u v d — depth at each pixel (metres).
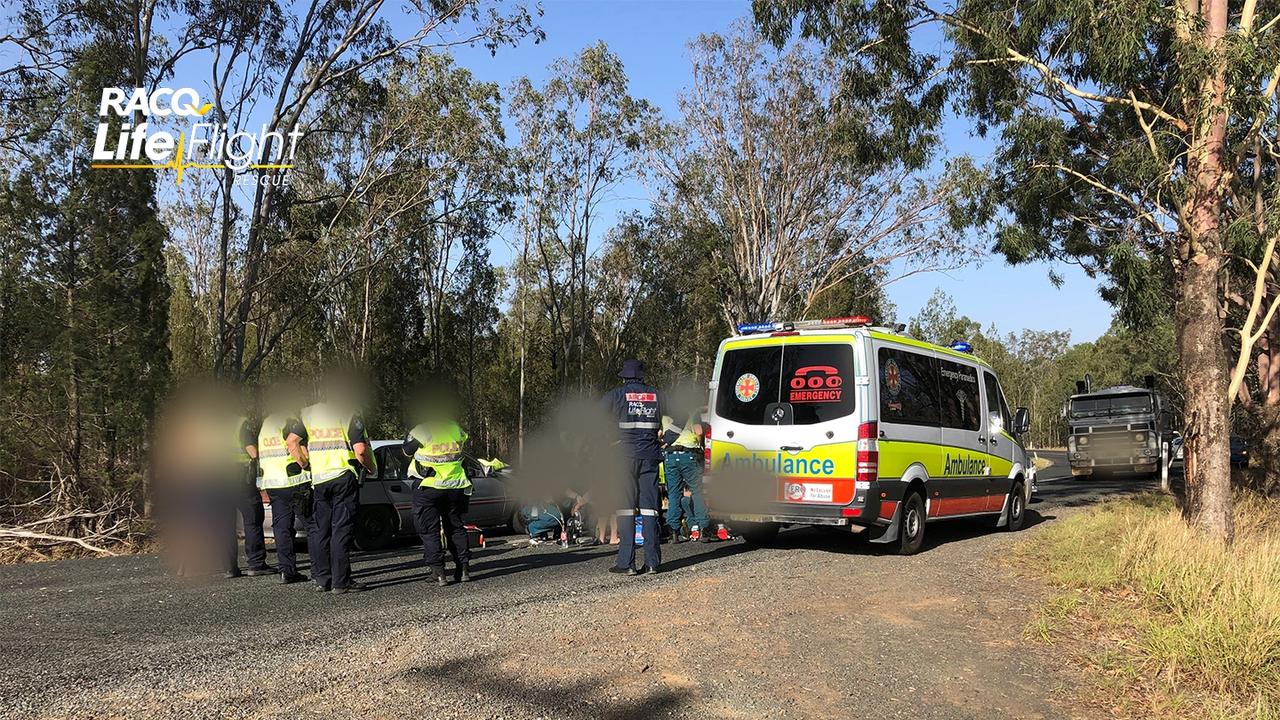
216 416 8.77
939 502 10.17
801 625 6.00
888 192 29.25
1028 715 4.35
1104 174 12.23
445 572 7.91
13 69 14.51
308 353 30.77
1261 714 4.22
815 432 9.24
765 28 13.11
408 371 30.23
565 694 4.53
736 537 11.21
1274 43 9.44
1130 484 22.47
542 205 36.53
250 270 20.58
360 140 24.88
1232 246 9.89
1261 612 5.48
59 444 11.98
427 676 4.80
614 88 34.91
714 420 9.89
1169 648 5.16
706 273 33.91
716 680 4.79
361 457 7.50
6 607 6.96
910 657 5.26
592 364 41.88
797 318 31.50
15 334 12.11
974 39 11.51
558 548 10.53
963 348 11.57
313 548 7.62
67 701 4.37
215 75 19.47
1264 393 16.64
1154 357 36.81
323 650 5.34
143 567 9.47
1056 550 8.77
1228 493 9.38
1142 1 9.30
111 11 14.94
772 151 29.92
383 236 29.09
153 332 12.94
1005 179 13.41
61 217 12.34
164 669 4.94
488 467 12.94
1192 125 9.69
